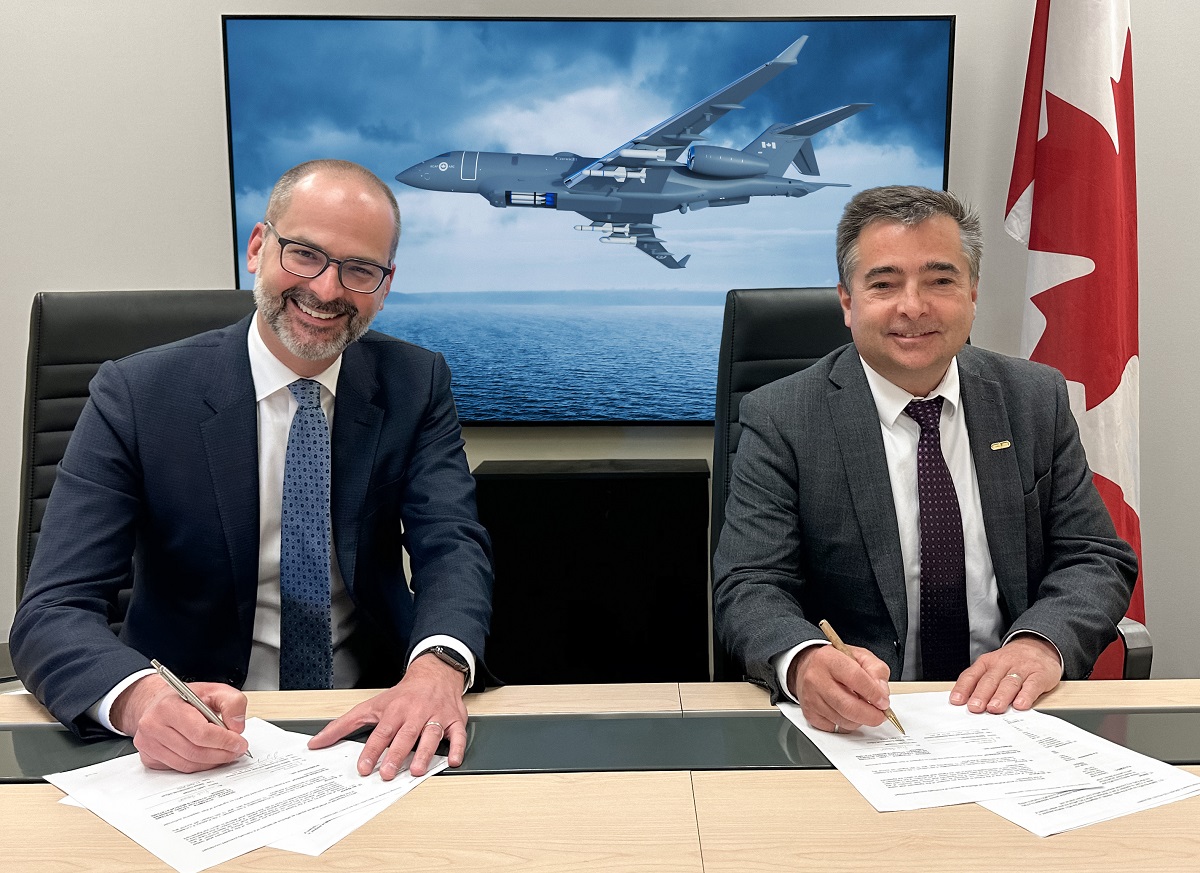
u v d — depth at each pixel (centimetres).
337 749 97
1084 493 146
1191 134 252
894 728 101
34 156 257
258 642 138
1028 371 151
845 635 144
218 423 133
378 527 142
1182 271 257
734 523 144
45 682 104
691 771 92
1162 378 261
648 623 253
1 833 81
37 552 122
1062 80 226
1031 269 235
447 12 255
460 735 98
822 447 143
